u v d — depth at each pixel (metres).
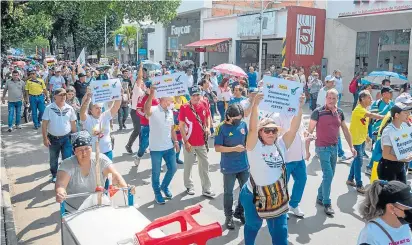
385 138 5.48
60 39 38.69
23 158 9.90
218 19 30.88
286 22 24.58
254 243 5.13
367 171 8.76
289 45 24.53
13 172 8.77
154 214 6.55
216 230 3.21
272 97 4.60
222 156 5.90
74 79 17.58
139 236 3.10
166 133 6.88
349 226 6.12
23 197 7.30
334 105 6.43
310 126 6.49
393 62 22.09
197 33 35.84
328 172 6.46
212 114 14.51
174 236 3.10
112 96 6.77
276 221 4.47
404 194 2.92
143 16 18.03
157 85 6.76
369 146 10.71
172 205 6.95
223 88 12.80
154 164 6.89
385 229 2.99
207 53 33.81
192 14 35.53
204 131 7.20
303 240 5.66
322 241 5.64
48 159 9.81
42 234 5.85
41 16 21.95
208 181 7.34
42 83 13.85
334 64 24.78
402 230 3.02
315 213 6.62
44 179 8.29
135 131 10.18
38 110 13.98
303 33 24.70
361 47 23.66
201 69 24.62
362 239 3.05
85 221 3.70
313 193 7.57
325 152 6.45
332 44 24.80
